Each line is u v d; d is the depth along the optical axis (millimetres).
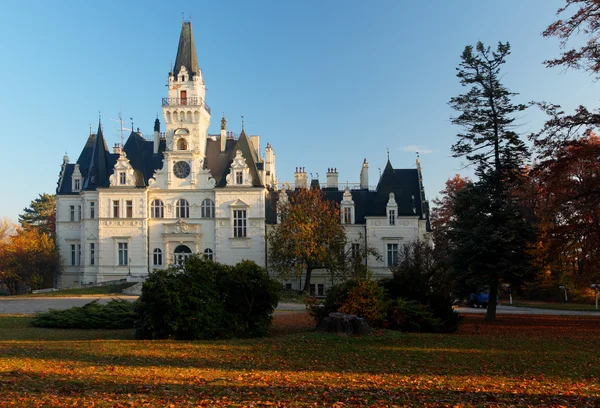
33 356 23516
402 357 24906
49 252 95875
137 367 21266
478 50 50469
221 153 97875
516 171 49531
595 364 23469
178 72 96062
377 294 35281
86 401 15469
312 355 25188
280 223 85625
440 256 76375
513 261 47531
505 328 41219
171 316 31484
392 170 95625
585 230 39438
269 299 34594
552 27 34844
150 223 92938
